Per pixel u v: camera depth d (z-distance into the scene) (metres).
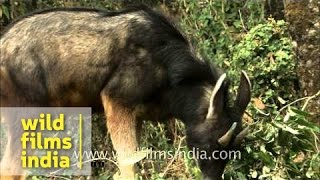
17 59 3.77
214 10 4.92
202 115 3.58
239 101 3.55
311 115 3.79
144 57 3.72
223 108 3.50
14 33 3.81
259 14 4.94
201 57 3.75
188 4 4.96
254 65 4.32
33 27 3.79
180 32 3.79
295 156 3.72
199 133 3.53
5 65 3.78
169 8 5.14
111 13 3.81
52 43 3.76
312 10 4.05
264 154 3.53
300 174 3.63
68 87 3.80
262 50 4.33
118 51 3.73
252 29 4.41
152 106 3.81
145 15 3.78
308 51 4.07
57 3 5.11
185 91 3.68
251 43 4.34
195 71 3.68
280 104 4.30
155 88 3.74
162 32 3.74
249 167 3.65
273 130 3.60
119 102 3.76
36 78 3.76
